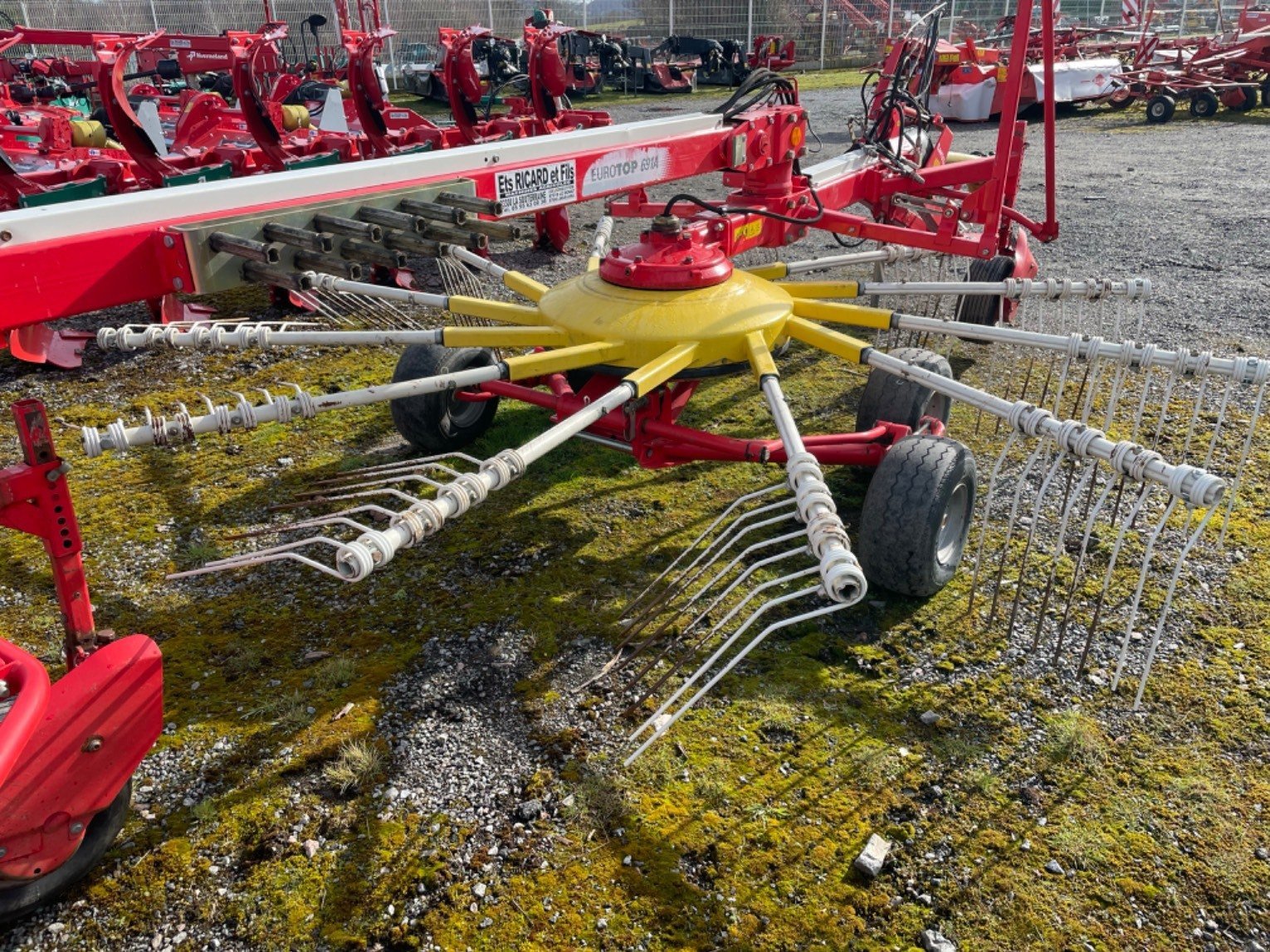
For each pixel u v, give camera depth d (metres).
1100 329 4.99
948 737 3.27
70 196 7.30
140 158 6.61
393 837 2.91
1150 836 2.89
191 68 11.78
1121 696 3.45
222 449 5.43
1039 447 3.30
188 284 2.76
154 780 3.12
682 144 4.69
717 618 3.88
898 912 2.66
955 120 18.55
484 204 3.46
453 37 9.08
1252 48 18.11
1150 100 17.42
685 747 3.23
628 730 3.31
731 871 2.79
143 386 6.32
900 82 6.52
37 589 4.14
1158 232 9.73
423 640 3.79
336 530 4.54
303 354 6.87
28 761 2.51
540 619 3.91
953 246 5.63
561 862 2.82
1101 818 2.95
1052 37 6.25
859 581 2.56
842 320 4.14
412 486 4.92
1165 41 20.81
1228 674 3.54
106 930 2.64
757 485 4.98
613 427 4.18
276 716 3.39
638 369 3.53
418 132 9.60
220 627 3.89
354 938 2.61
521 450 2.92
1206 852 2.83
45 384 6.35
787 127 5.27
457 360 4.86
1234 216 10.28
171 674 3.61
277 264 2.96
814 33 27.38
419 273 8.93
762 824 2.94
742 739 3.27
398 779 3.12
